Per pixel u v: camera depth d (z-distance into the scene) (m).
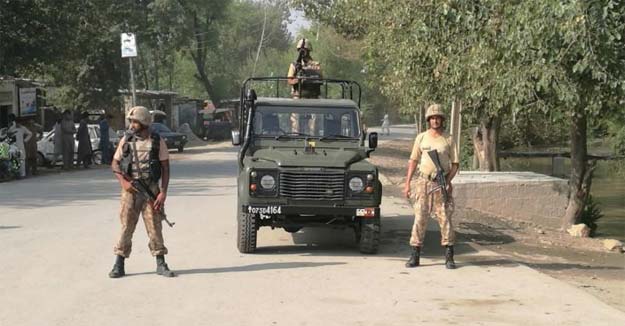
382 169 28.77
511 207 16.70
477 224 15.18
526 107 13.36
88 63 42.62
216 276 9.14
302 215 10.64
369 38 21.97
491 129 22.23
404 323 7.20
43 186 20.94
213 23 67.12
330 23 30.25
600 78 11.62
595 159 20.20
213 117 61.44
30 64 28.36
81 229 12.70
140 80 55.94
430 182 9.84
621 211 22.84
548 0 11.20
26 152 24.81
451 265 9.80
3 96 33.25
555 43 11.60
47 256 10.29
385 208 16.05
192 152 41.03
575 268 11.80
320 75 13.27
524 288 8.68
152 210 8.99
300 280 8.98
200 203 16.58
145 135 8.98
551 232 15.55
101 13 32.38
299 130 11.73
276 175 10.38
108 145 31.86
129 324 7.09
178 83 84.31
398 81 20.75
